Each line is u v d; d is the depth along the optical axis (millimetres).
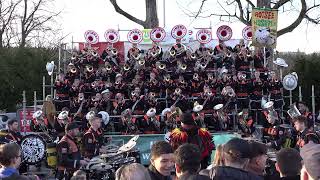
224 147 4637
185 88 22859
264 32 22609
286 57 35969
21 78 30938
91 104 21750
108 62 24578
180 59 24016
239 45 24703
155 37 24750
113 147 15094
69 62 25984
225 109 21734
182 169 4648
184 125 9617
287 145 13578
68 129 10969
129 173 4000
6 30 43031
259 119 22234
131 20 28938
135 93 21922
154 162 5199
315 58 29922
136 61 24328
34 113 19516
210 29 27516
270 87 22547
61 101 22906
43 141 13234
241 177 4371
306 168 3268
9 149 6066
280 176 5059
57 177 11008
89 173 11273
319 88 29312
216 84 22812
